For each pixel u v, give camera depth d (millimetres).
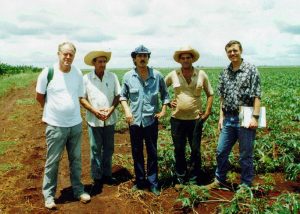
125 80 5586
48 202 5391
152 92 5547
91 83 5977
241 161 5371
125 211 5242
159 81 5645
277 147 7547
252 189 5414
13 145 8930
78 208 5414
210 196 5289
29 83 28438
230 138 5520
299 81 26906
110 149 6270
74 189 5691
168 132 9406
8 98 18484
